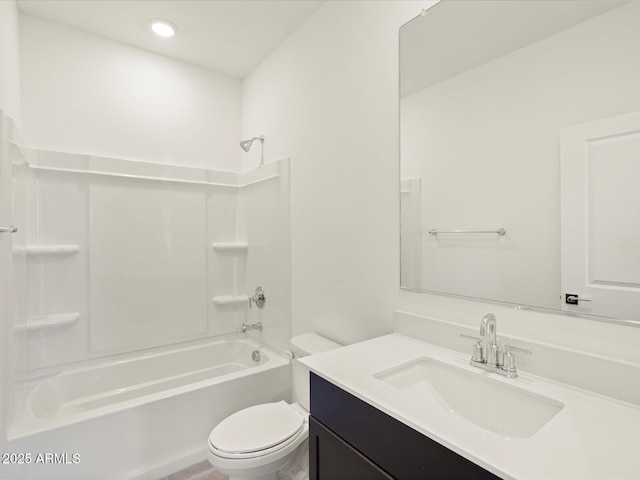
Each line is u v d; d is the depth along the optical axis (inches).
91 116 90.0
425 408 34.3
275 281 94.7
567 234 40.1
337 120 73.1
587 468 25.0
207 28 87.7
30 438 56.9
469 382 43.2
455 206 51.6
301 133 84.7
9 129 59.7
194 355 101.0
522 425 37.7
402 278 59.2
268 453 54.3
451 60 52.1
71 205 86.3
